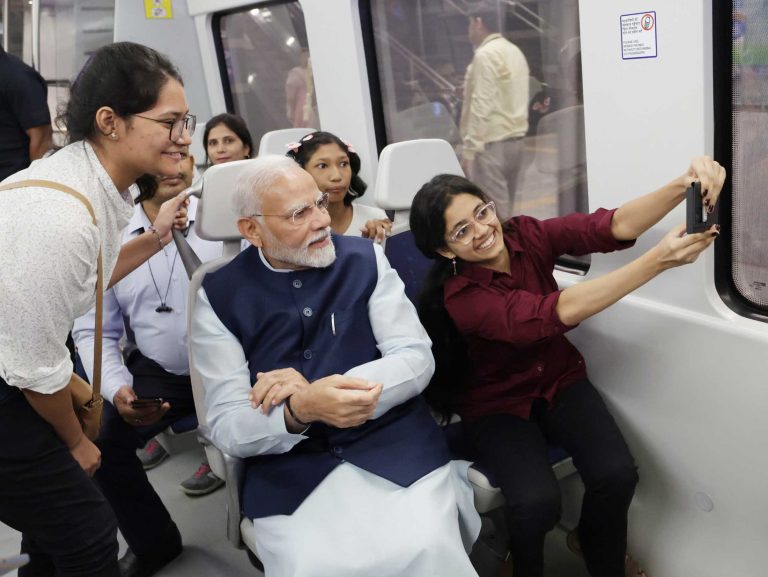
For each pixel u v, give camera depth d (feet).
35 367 4.60
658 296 6.50
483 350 6.66
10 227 4.41
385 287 6.31
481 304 6.26
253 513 5.90
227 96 13.87
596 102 6.51
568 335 7.50
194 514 9.23
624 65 6.16
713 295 6.07
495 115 9.17
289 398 5.60
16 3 14.84
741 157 5.77
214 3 12.69
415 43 9.82
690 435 6.49
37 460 5.04
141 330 8.12
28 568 6.74
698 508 6.64
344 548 5.40
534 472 6.13
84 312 4.93
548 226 6.72
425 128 10.14
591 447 6.40
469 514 6.07
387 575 5.31
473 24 9.14
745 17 5.48
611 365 7.11
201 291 6.28
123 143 4.82
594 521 6.50
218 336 6.13
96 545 5.42
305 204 5.82
